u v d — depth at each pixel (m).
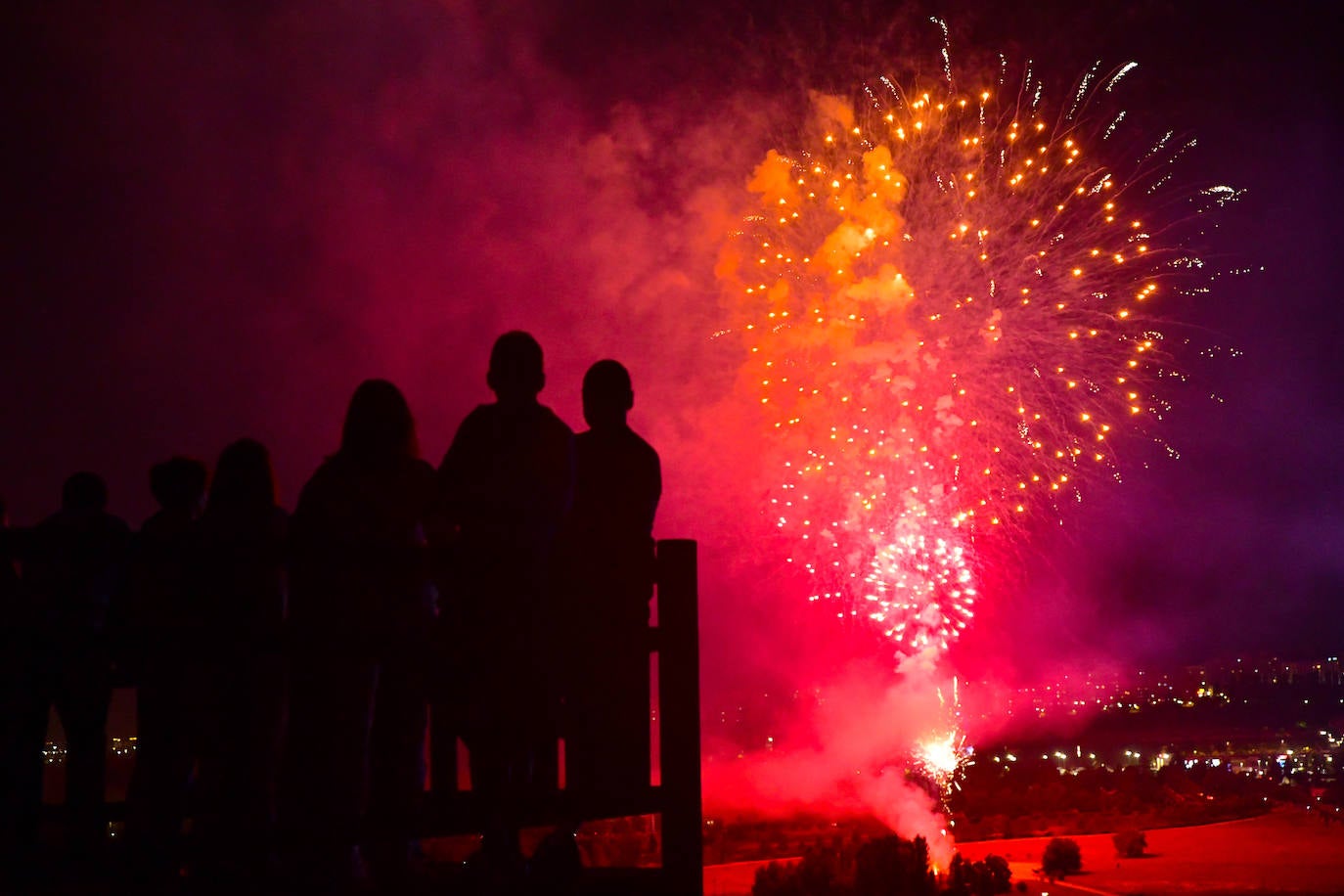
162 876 4.05
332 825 4.12
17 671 4.31
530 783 5.05
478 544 4.44
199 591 4.49
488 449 4.58
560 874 4.75
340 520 4.41
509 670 4.49
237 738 4.42
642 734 5.11
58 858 4.04
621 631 5.07
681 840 5.05
